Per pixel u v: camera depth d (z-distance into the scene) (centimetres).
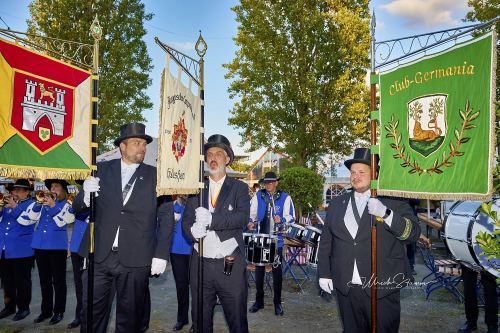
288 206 672
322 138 1894
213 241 370
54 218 544
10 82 285
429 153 293
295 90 1805
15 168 285
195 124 365
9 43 286
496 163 274
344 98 1842
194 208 385
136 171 382
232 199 387
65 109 326
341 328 529
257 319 568
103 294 363
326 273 355
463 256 481
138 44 2186
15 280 565
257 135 1967
